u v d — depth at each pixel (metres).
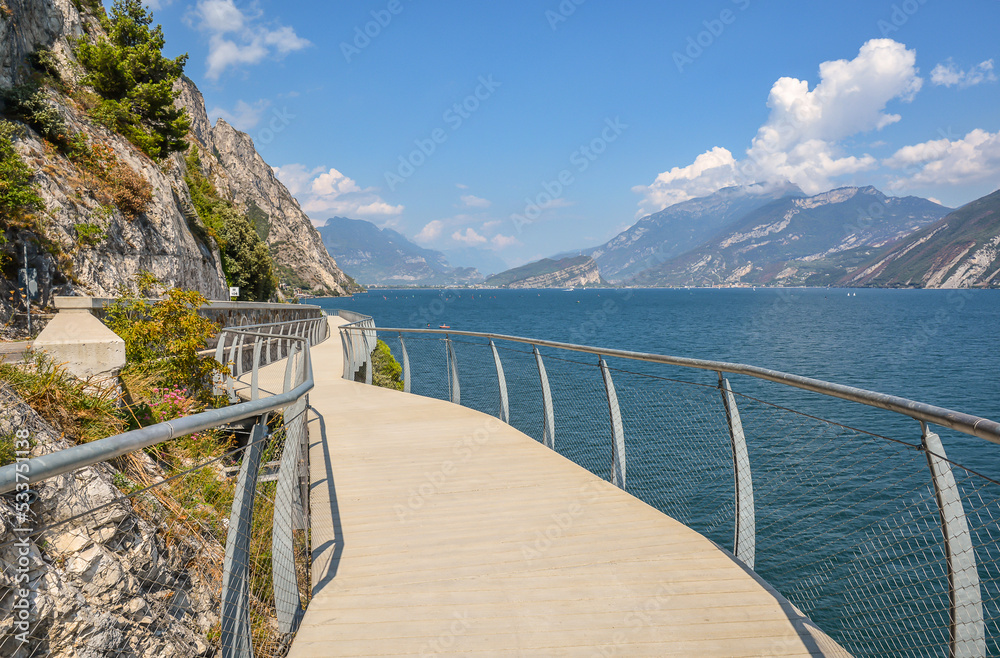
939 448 2.10
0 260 13.36
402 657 2.61
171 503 3.70
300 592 3.57
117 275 18.23
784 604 2.97
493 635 2.78
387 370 19.00
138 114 25.89
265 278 49.25
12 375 4.13
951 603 2.09
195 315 8.31
